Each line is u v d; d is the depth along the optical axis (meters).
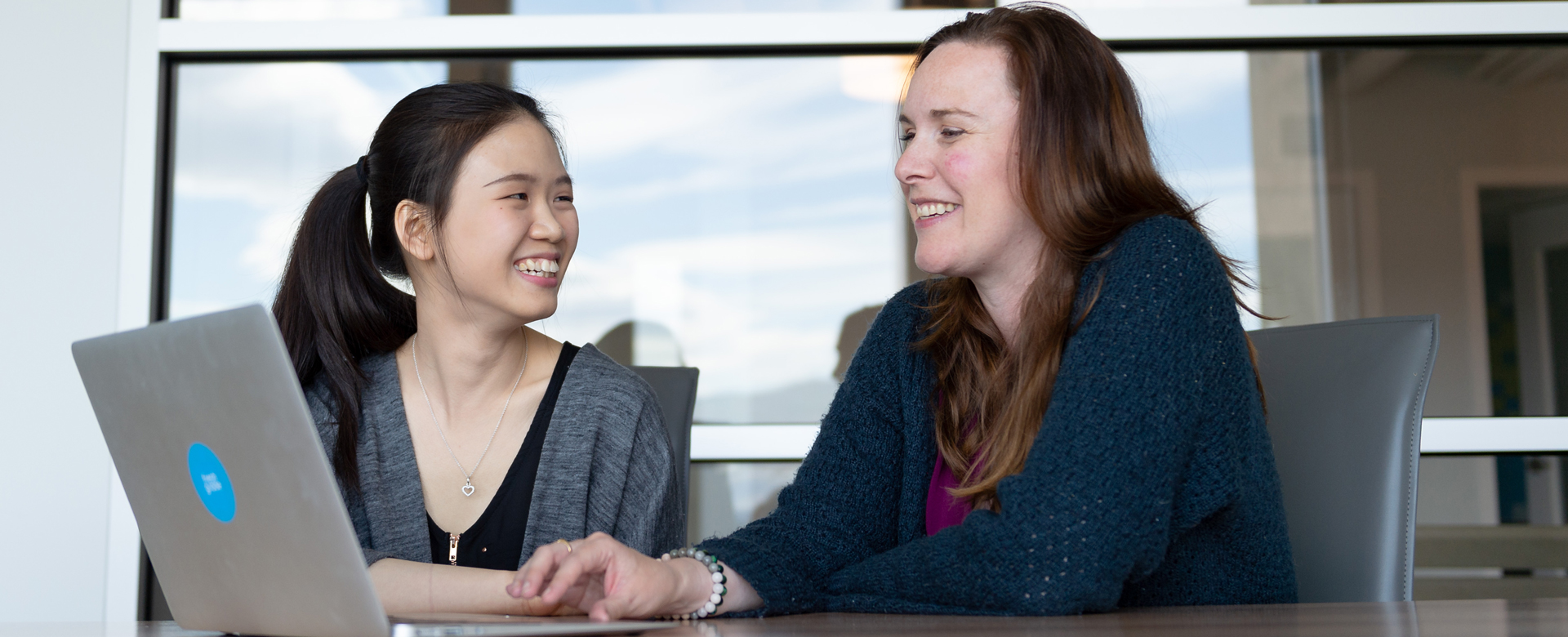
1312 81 2.23
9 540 2.19
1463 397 2.14
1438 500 2.12
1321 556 1.25
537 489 1.40
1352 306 2.18
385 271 1.50
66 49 2.26
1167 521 0.94
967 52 1.19
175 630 0.82
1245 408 1.04
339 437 1.39
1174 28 2.22
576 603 0.93
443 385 1.46
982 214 1.17
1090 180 1.13
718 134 2.29
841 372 2.26
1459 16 2.19
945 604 0.95
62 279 2.23
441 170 1.38
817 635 0.70
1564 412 2.13
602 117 2.29
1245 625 0.73
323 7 2.30
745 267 2.27
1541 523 2.10
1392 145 2.21
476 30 2.28
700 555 0.99
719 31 2.27
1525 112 2.21
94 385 0.79
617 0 2.30
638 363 2.25
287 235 2.29
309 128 2.30
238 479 0.69
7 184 2.24
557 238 1.41
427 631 0.66
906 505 1.25
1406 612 0.80
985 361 1.24
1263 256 2.21
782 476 2.23
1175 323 1.00
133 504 0.80
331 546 0.65
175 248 2.28
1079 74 1.15
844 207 2.28
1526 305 2.16
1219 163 2.23
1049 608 0.89
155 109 2.27
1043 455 0.95
